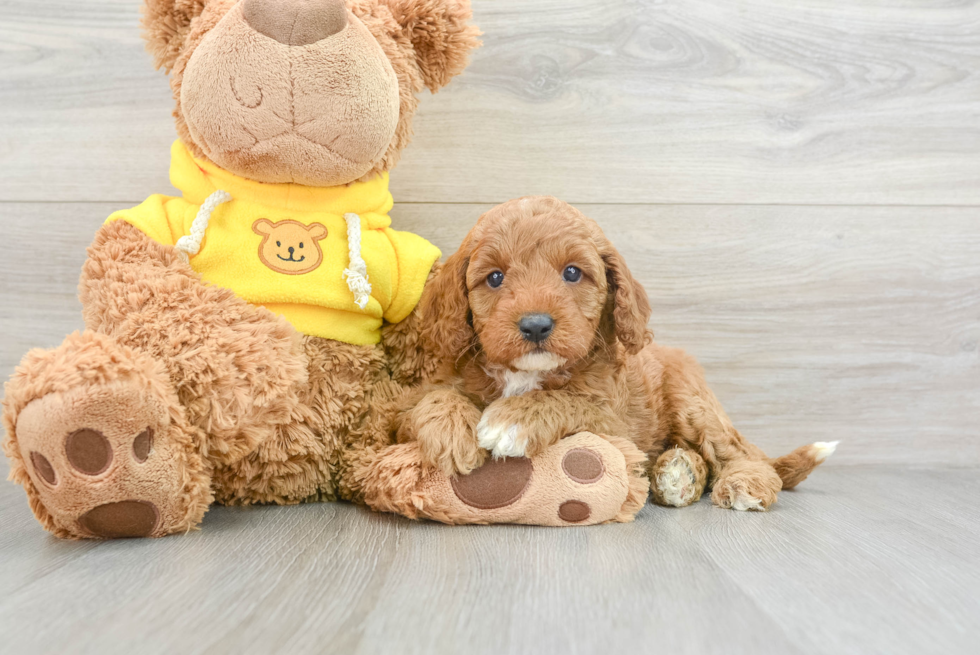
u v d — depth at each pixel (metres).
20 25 2.53
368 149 1.92
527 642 1.09
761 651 1.09
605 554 1.56
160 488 1.59
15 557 1.49
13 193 2.56
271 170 1.90
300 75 1.77
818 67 2.69
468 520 1.79
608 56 2.63
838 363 2.74
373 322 2.11
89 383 1.49
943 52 2.71
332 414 1.98
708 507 2.10
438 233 2.63
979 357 2.78
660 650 1.08
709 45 2.65
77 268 2.58
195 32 1.89
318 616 1.18
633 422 2.17
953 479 2.55
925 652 1.10
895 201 2.72
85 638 1.08
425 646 1.07
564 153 2.64
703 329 2.71
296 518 1.85
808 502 2.17
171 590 1.29
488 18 2.60
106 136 2.56
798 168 2.70
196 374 1.66
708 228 2.69
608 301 2.00
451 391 1.91
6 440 1.58
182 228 1.96
